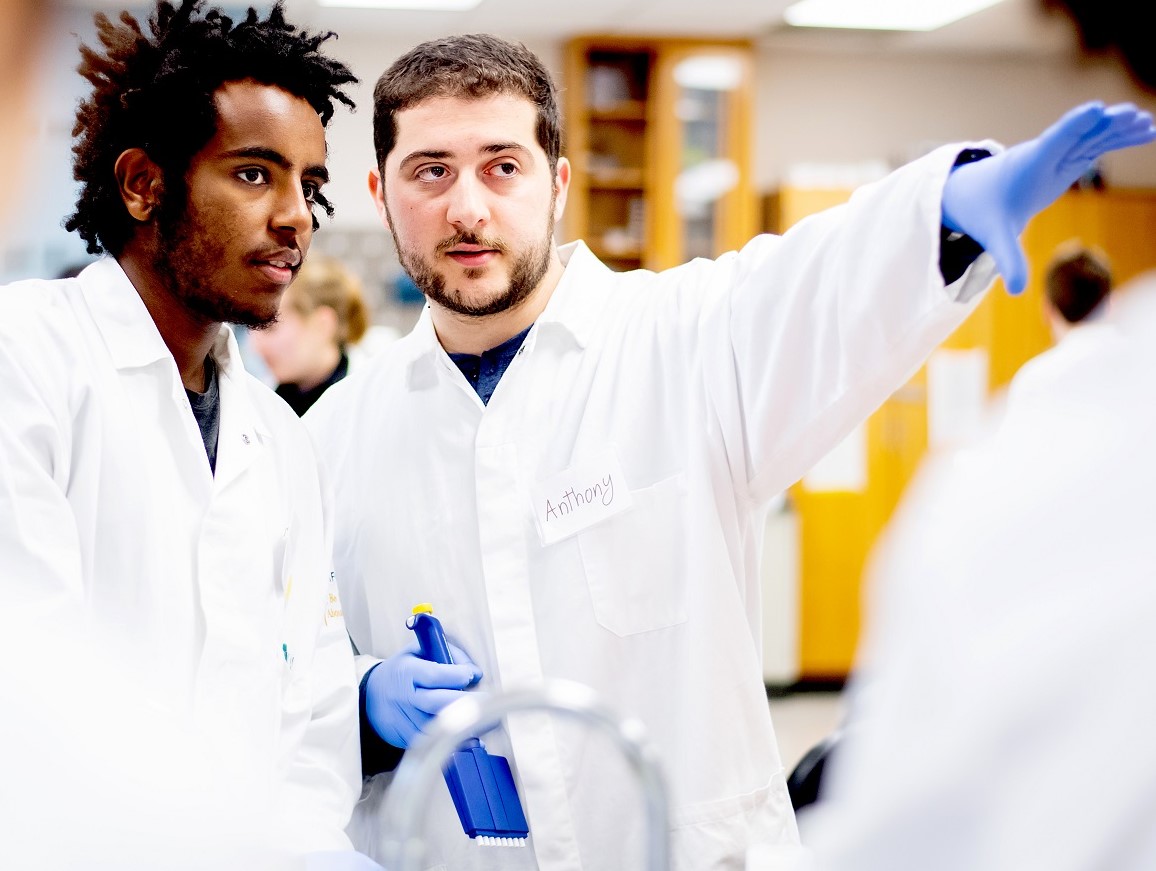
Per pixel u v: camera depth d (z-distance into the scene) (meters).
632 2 4.99
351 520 1.56
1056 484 0.53
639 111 5.66
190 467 1.25
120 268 1.26
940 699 0.53
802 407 1.31
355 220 5.42
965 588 0.53
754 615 1.50
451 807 1.39
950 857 0.53
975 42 5.71
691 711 1.36
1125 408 0.54
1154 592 0.49
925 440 5.55
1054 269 3.58
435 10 5.13
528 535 1.43
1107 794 0.48
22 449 1.07
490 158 1.36
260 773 1.18
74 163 1.24
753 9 5.11
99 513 1.16
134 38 1.20
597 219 5.71
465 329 1.50
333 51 5.46
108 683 0.83
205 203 1.18
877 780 0.55
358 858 1.11
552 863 1.35
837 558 5.50
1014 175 1.04
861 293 1.19
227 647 1.21
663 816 0.72
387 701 1.38
